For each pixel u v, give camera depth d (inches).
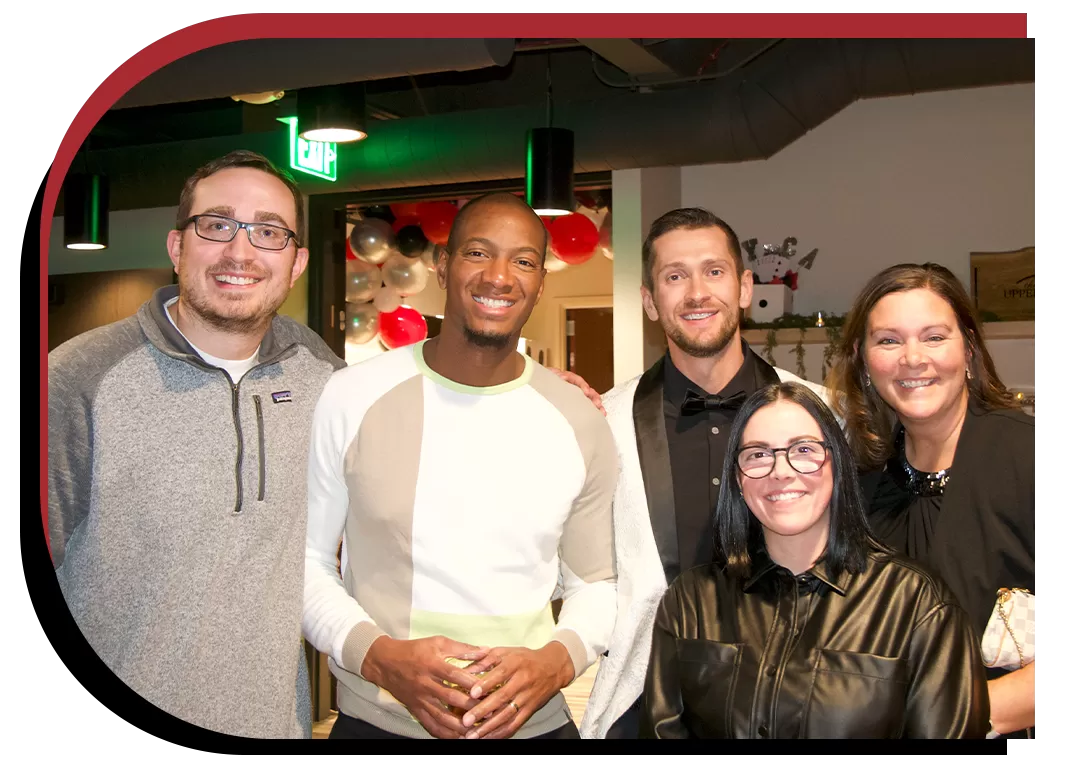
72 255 270.7
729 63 221.0
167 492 72.9
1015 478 77.4
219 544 74.0
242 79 151.4
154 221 261.9
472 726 70.3
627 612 88.2
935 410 79.7
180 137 257.1
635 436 92.0
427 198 230.1
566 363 358.3
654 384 95.0
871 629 69.3
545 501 78.6
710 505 89.9
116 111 247.8
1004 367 212.7
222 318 74.7
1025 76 153.6
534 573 79.0
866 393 87.0
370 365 81.7
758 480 72.6
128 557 72.0
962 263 221.8
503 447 78.7
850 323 86.4
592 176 224.7
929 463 83.9
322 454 79.4
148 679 71.9
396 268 265.3
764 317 221.1
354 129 176.4
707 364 92.0
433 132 203.8
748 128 180.5
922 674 67.0
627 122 189.5
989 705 67.1
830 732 66.6
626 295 221.3
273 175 77.6
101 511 71.6
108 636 71.9
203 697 72.9
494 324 76.9
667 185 237.0
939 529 79.9
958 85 160.2
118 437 72.2
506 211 78.1
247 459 76.1
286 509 77.7
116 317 260.2
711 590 75.9
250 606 74.8
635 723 87.3
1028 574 76.2
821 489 71.8
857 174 230.5
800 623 71.4
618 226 222.2
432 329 320.5
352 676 78.9
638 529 89.3
